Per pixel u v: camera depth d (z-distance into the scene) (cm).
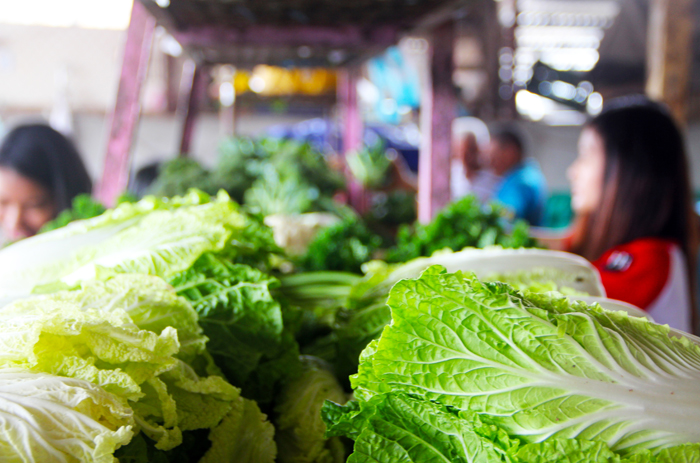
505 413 75
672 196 238
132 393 82
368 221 442
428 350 79
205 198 143
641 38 724
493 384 76
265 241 141
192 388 96
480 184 580
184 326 104
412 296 81
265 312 116
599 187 249
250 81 547
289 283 175
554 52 801
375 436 81
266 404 122
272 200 372
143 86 268
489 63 677
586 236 262
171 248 117
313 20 268
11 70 619
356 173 491
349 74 480
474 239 209
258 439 107
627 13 697
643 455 68
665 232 239
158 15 252
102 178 267
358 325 124
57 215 358
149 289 105
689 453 68
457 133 631
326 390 120
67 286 115
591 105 818
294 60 359
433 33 271
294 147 430
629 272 230
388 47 294
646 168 238
